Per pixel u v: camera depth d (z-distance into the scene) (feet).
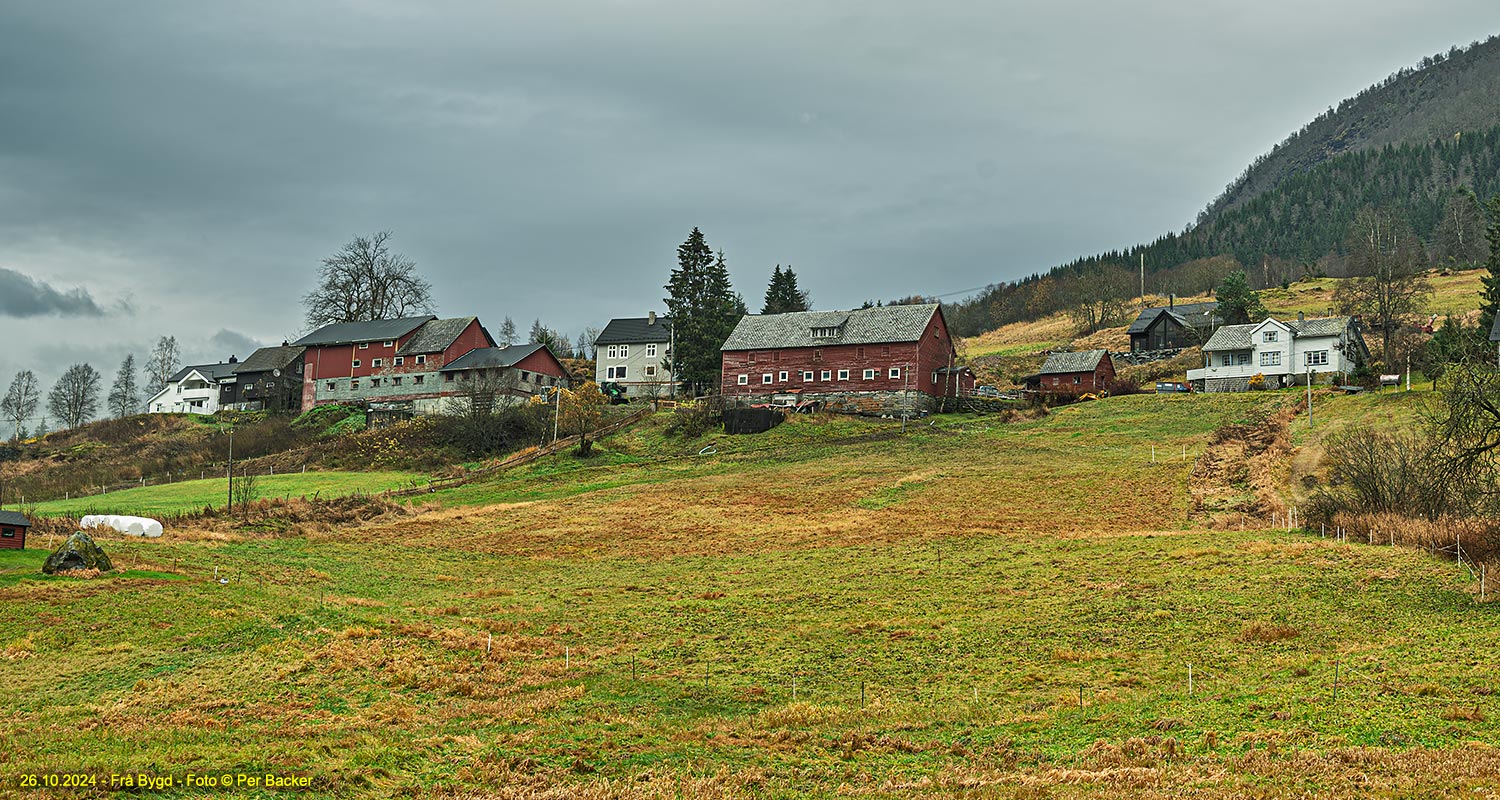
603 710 107.76
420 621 146.30
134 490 313.94
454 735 98.58
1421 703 94.27
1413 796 72.02
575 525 233.35
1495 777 74.13
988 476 263.08
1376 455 184.65
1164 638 127.03
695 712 107.34
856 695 112.16
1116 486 240.53
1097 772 82.99
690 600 161.17
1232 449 262.88
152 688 111.96
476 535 226.79
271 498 276.41
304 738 94.99
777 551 198.39
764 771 87.35
